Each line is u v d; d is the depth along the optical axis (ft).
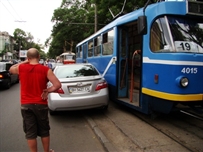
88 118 19.52
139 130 16.17
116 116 20.25
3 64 42.42
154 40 15.88
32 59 11.09
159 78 15.03
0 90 40.57
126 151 12.76
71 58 112.98
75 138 15.42
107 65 24.86
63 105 18.40
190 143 13.60
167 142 13.87
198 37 15.39
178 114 19.98
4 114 22.41
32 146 10.83
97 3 55.36
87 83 19.02
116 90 22.00
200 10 15.07
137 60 21.94
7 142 14.84
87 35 80.07
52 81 10.89
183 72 13.74
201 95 14.16
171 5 15.12
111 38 23.53
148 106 16.69
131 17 18.89
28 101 10.67
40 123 10.97
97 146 13.99
